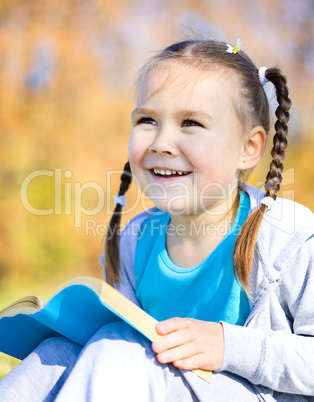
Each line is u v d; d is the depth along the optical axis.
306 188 12.01
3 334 3.50
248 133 3.72
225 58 3.69
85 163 12.34
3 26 12.49
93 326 3.24
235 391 3.07
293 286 3.38
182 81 3.50
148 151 3.55
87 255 11.76
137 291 4.02
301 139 12.21
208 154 3.46
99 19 12.69
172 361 2.90
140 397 2.79
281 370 3.12
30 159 12.23
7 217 11.83
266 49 12.55
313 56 12.61
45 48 12.70
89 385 2.73
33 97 12.59
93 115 12.55
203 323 3.10
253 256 3.39
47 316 3.11
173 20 12.51
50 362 3.13
